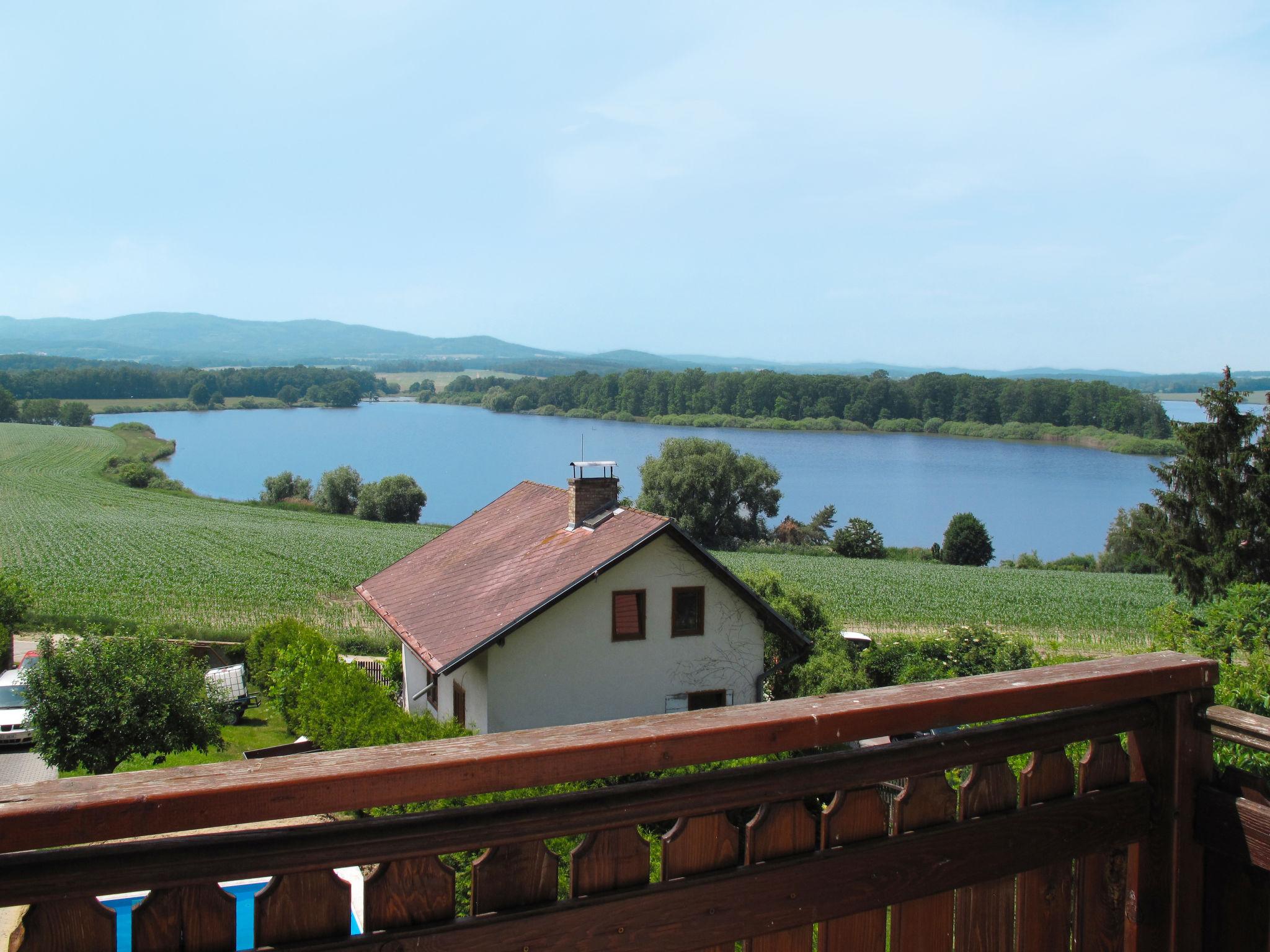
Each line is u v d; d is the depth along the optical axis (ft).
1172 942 6.66
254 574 168.14
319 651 69.21
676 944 5.04
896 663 80.84
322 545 206.59
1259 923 6.50
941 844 5.79
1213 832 6.60
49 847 3.76
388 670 81.82
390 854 4.42
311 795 4.14
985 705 5.82
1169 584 186.19
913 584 176.96
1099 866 6.51
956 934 5.97
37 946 3.97
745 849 5.32
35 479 333.01
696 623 62.08
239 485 402.72
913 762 5.71
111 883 4.00
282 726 77.30
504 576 65.51
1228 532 103.65
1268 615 26.66
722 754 5.07
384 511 281.74
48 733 54.65
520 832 4.68
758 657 63.93
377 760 4.34
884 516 320.29
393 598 73.05
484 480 428.15
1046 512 330.54
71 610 129.59
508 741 4.68
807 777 5.37
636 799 4.94
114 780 4.01
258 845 4.19
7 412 575.79
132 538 212.23
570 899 4.87
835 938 5.54
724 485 247.70
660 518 60.13
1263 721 6.31
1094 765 6.46
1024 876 6.20
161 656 58.75
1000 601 160.76
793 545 239.91
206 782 4.02
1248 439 106.32
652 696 61.00
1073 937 6.43
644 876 5.04
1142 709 6.60
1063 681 6.03
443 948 4.54
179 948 4.19
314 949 4.32
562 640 58.59
